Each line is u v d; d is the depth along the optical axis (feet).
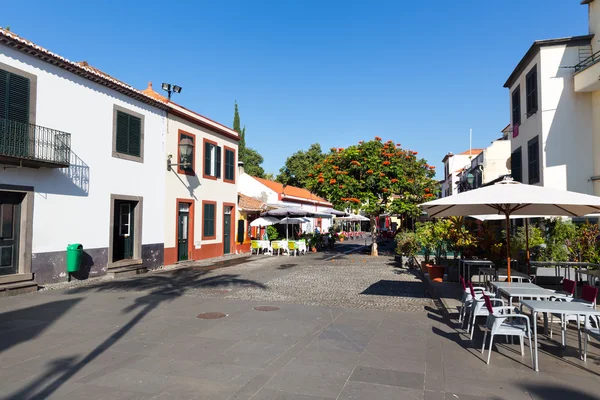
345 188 72.33
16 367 17.84
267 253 81.15
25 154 36.86
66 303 31.86
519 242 43.68
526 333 19.67
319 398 14.76
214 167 70.90
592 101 49.83
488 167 88.12
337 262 65.87
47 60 39.75
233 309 29.89
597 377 16.76
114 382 16.20
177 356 19.34
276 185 113.29
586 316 18.61
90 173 44.88
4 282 35.47
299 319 26.81
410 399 14.66
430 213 31.58
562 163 50.49
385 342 21.71
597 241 40.06
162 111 57.31
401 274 50.93
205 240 68.03
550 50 51.67
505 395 15.01
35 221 38.58
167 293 36.63
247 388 15.64
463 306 25.41
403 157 78.02
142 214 53.11
